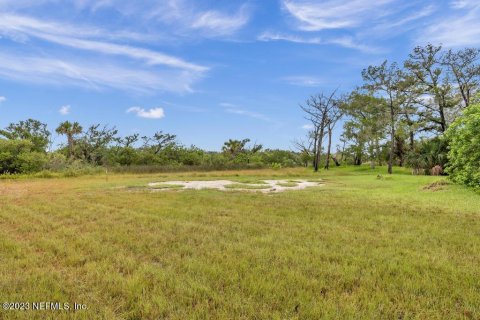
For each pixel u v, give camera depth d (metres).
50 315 3.06
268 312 3.11
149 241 5.54
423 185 15.32
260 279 3.86
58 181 20.41
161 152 46.53
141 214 8.09
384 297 3.46
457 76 31.58
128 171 31.67
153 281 3.79
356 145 46.06
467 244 5.61
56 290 3.55
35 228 6.54
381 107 38.31
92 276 3.95
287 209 9.15
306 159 50.78
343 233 6.29
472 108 13.50
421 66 33.41
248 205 9.89
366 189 15.28
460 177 13.25
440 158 24.91
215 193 13.35
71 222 7.19
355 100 40.84
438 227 6.94
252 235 6.12
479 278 4.03
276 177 25.45
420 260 4.66
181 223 7.02
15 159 27.20
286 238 5.87
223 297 3.41
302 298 3.40
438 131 36.00
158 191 14.19
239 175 27.70
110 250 4.98
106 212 8.39
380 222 7.46
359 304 3.33
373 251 5.12
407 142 42.94
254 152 54.84
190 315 3.04
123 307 3.24
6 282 3.73
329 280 3.94
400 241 5.79
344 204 10.23
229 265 4.38
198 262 4.43
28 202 10.30
